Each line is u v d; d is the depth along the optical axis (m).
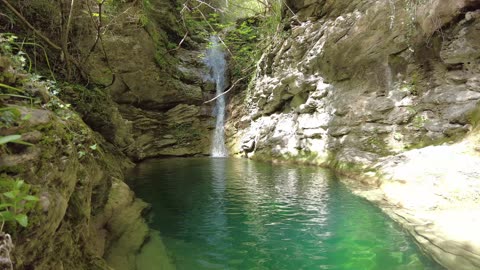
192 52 17.94
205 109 16.86
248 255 4.02
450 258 3.68
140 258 3.81
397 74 9.20
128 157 11.76
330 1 11.48
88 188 3.27
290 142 12.58
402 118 8.70
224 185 8.11
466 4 7.25
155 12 16.02
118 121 10.14
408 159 7.18
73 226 2.64
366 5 9.96
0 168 1.78
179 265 3.73
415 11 8.52
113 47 12.82
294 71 12.66
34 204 1.79
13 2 6.61
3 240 1.41
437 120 7.94
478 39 7.22
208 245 4.35
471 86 7.43
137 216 5.21
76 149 3.15
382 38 9.40
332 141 10.67
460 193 5.20
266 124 13.97
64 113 3.64
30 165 1.97
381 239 4.42
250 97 15.57
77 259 2.67
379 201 6.23
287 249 4.20
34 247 1.81
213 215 5.65
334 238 4.52
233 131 16.27
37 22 7.28
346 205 6.09
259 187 7.83
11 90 2.54
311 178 8.84
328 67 11.18
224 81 17.83
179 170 10.59
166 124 15.58
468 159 5.99
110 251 3.79
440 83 8.16
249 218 5.46
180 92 15.73
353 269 3.60
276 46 13.71
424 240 4.24
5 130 1.95
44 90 3.27
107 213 4.64
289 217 5.48
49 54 7.26
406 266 3.59
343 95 10.62
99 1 6.79
